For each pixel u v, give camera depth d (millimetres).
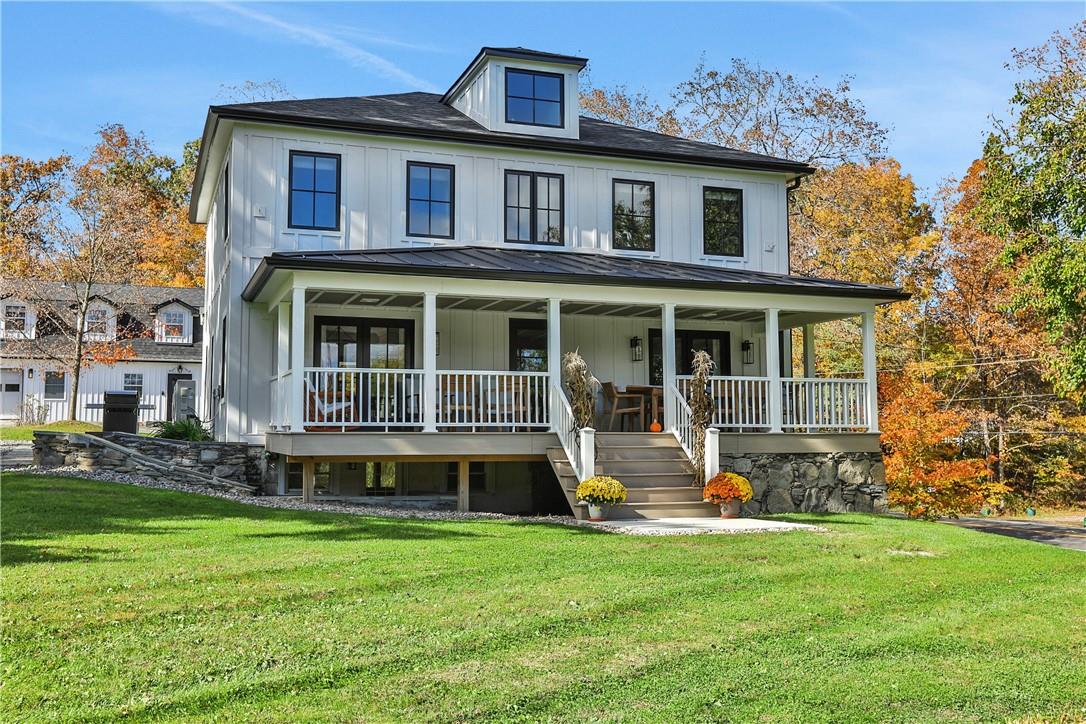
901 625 7590
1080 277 18297
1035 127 20375
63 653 5953
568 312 18266
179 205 45406
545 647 6562
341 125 16703
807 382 16766
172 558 8562
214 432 19859
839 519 14250
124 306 35750
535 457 14719
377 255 15078
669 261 19109
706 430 14336
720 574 9078
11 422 33344
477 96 19141
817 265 32219
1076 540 18719
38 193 36719
